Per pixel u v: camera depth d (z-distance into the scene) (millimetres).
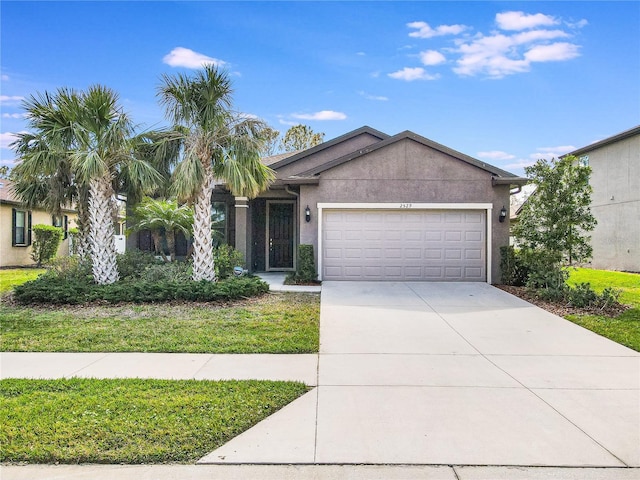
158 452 3348
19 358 5832
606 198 18500
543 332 7438
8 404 4188
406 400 4484
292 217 16344
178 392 4551
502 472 3193
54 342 6566
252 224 16203
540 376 5258
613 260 18078
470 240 12883
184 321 7922
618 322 8062
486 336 7176
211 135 10078
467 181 12727
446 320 8281
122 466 3221
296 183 12867
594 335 7242
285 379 5055
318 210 12898
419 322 8117
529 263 10883
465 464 3289
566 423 3971
